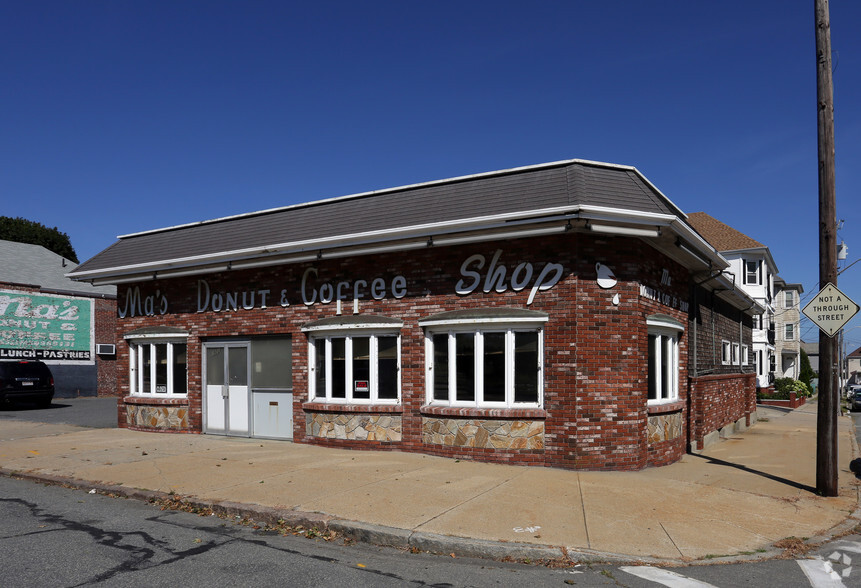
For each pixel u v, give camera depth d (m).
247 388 13.39
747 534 7.04
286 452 11.41
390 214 11.45
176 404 14.30
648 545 6.52
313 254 11.80
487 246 10.60
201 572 5.58
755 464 11.56
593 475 9.47
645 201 9.94
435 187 11.66
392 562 6.06
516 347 10.41
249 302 13.29
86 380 28.22
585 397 9.84
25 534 6.73
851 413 33.16
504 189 10.63
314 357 12.49
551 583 5.56
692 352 13.31
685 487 8.99
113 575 5.46
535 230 9.69
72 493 8.86
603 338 9.91
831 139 9.09
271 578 5.47
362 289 11.79
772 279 42.81
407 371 11.21
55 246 48.75
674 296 12.12
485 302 10.57
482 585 5.48
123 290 15.50
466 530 6.73
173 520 7.39
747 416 19.52
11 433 15.00
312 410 12.14
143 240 15.48
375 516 7.17
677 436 11.70
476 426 10.42
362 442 11.50
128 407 15.16
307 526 7.05
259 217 13.86
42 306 26.72
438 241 10.46
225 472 9.64
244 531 6.96
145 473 9.69
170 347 14.62
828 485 8.99
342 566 5.87
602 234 10.02
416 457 10.72
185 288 14.36
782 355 54.47
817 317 9.19
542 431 10.03
